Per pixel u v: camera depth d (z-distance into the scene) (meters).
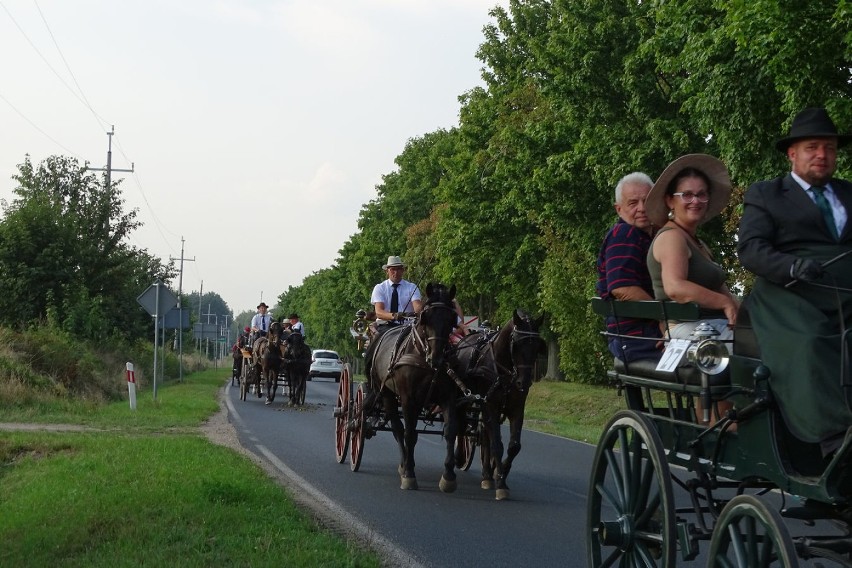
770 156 16.92
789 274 4.59
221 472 10.55
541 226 33.34
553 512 9.80
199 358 74.44
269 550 7.00
